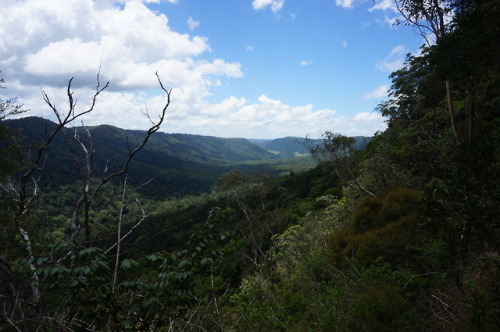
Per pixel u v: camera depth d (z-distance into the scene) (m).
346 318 3.76
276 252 11.75
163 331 2.64
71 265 2.04
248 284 6.69
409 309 3.84
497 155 2.44
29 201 4.03
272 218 16.86
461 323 3.09
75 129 3.25
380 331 3.52
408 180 8.77
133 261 2.04
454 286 3.56
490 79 4.55
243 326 3.71
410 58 15.62
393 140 16.44
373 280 4.34
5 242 3.42
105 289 2.10
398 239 4.79
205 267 2.51
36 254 2.13
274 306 4.16
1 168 4.36
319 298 4.47
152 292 2.37
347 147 11.16
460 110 9.68
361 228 6.26
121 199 2.82
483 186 2.35
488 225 2.30
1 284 2.59
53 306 2.25
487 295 2.33
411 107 16.98
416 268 4.36
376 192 9.73
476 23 3.50
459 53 3.74
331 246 6.53
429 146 9.91
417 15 5.05
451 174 2.56
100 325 2.14
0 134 4.56
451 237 2.55
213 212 2.64
